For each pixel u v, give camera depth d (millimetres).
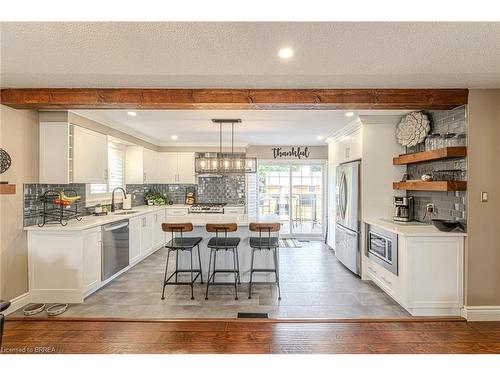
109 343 2514
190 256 4113
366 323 2875
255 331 2719
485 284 2965
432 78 2617
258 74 2510
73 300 3346
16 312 3139
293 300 3463
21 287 3258
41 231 3338
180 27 1735
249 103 2887
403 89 2898
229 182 7109
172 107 3018
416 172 3973
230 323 2869
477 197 2955
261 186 7461
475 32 1789
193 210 6336
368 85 2807
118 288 3844
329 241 6227
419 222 3822
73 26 1717
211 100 2889
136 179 5934
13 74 2508
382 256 3629
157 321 2906
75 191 4234
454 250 3020
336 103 2889
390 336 2631
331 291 3744
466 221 2986
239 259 4078
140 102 2893
